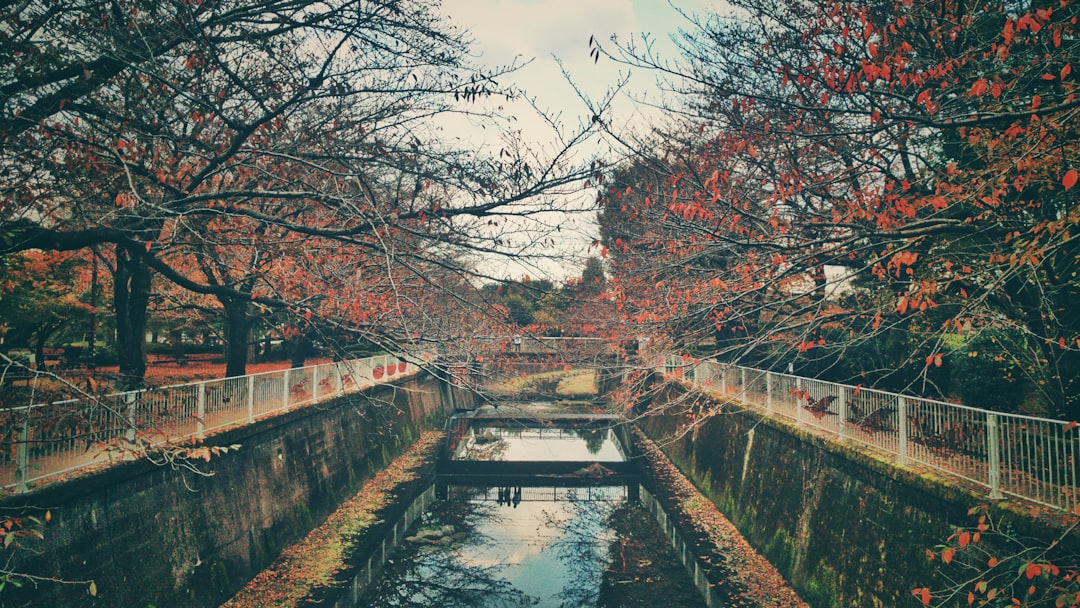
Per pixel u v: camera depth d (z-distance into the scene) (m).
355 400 22.11
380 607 14.52
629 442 32.22
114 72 7.79
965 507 7.97
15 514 7.48
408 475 24.39
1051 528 6.58
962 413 8.52
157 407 10.55
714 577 14.32
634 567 16.42
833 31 8.61
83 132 8.13
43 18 7.67
